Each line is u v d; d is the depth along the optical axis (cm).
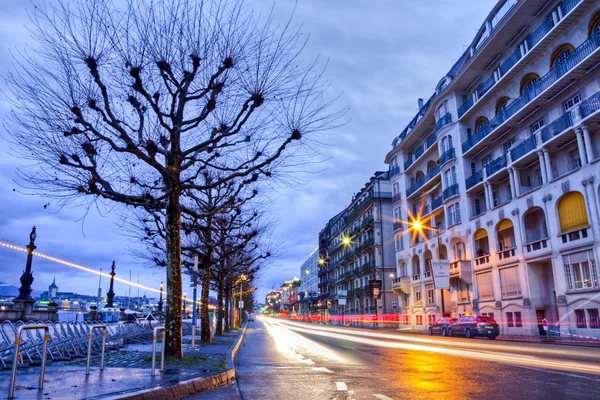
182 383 716
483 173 3522
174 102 1082
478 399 657
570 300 2550
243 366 1156
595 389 730
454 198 3931
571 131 2562
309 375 963
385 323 5634
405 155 5369
